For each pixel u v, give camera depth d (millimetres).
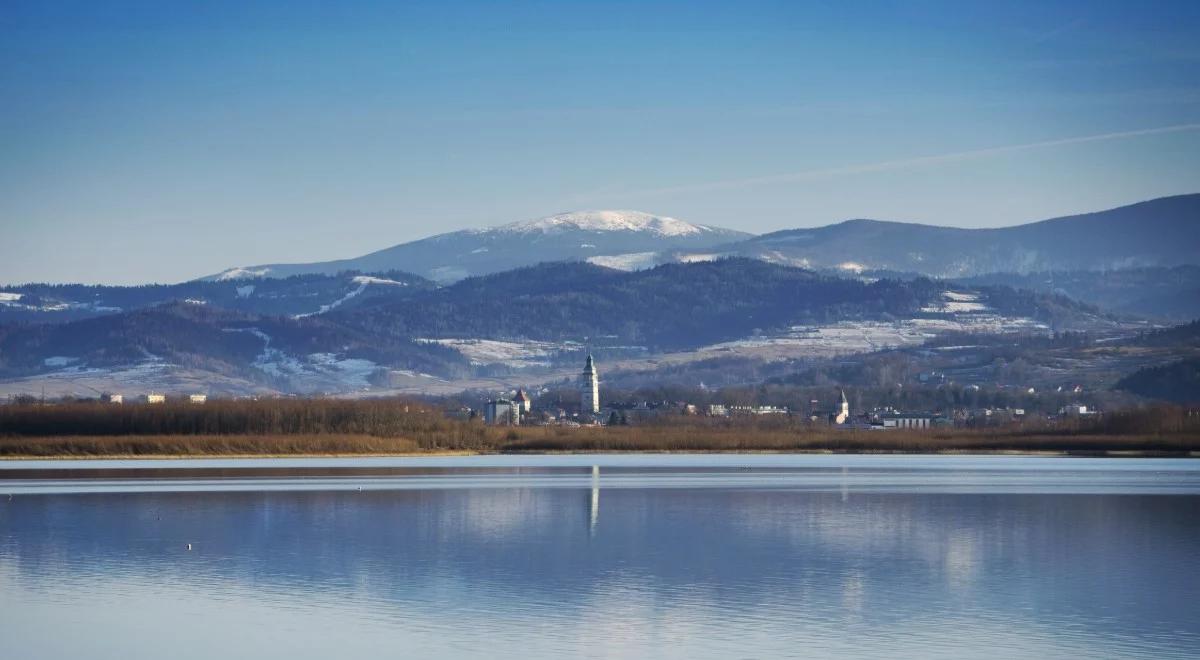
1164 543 128625
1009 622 91250
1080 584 105562
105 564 115125
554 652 82812
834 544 127562
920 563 115750
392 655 81938
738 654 82312
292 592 101875
